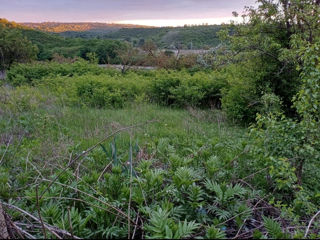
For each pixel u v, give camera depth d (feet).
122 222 8.27
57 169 12.61
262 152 11.19
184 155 15.71
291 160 10.83
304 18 21.45
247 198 10.16
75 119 23.85
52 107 26.89
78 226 7.77
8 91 30.83
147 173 9.71
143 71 58.65
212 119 26.68
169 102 35.45
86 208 9.34
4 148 15.12
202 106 33.73
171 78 34.88
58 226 7.57
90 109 28.73
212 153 14.01
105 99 30.40
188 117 26.48
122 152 16.14
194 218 8.75
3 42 71.82
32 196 8.83
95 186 10.14
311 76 10.57
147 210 8.16
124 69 60.23
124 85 34.53
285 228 8.53
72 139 18.47
